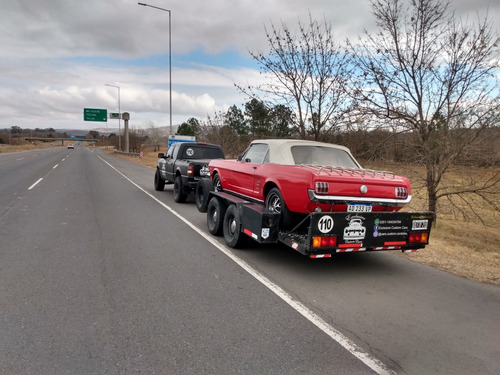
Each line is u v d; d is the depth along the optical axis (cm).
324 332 339
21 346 300
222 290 435
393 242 494
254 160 668
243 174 673
